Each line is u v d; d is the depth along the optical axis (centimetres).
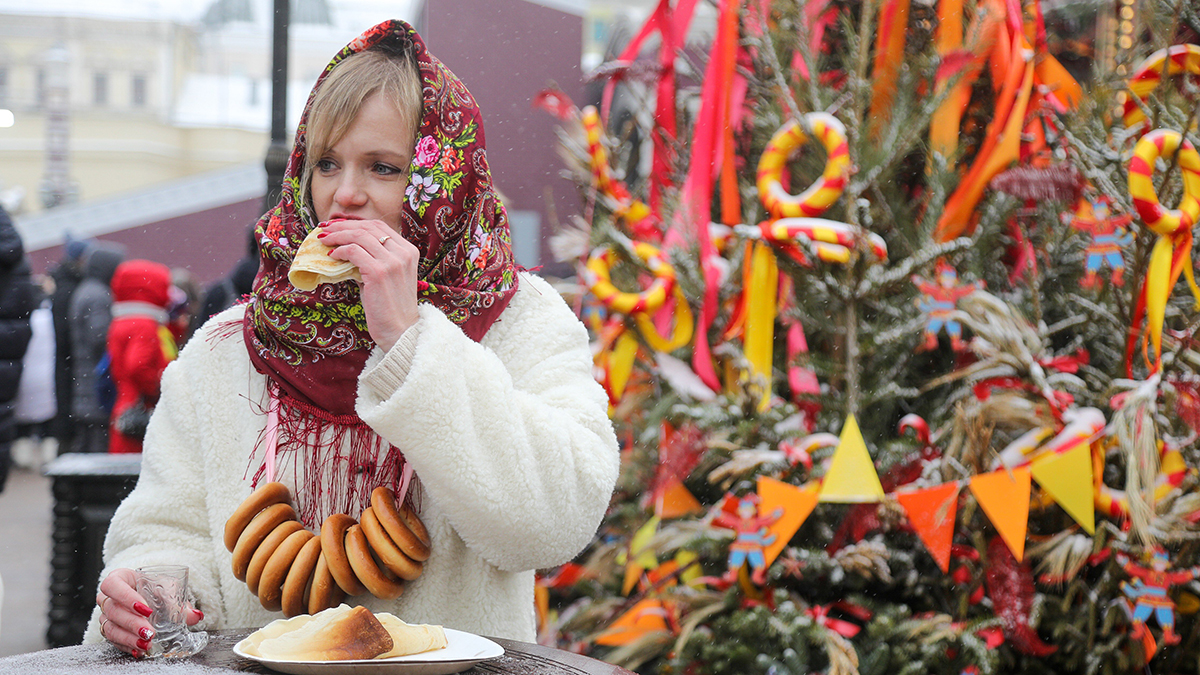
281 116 367
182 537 158
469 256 154
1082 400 264
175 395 163
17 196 4147
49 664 119
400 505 149
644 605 283
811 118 278
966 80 274
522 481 139
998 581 249
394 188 154
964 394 263
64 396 673
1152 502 233
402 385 133
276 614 153
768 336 278
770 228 269
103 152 4678
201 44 4991
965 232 289
